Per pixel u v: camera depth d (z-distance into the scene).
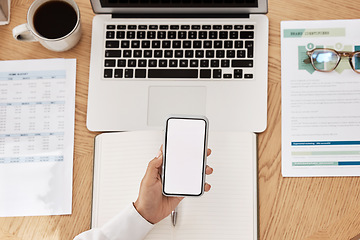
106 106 1.04
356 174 0.99
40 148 1.04
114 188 1.01
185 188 0.89
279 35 1.05
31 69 1.07
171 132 0.89
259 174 1.01
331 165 1.00
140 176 1.01
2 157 1.04
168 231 0.99
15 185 1.03
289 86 1.03
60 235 1.02
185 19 1.06
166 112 1.04
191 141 0.89
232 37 1.04
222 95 1.03
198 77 1.04
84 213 1.02
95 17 1.07
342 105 1.02
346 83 1.02
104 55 1.05
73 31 1.02
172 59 1.04
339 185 1.00
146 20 1.06
